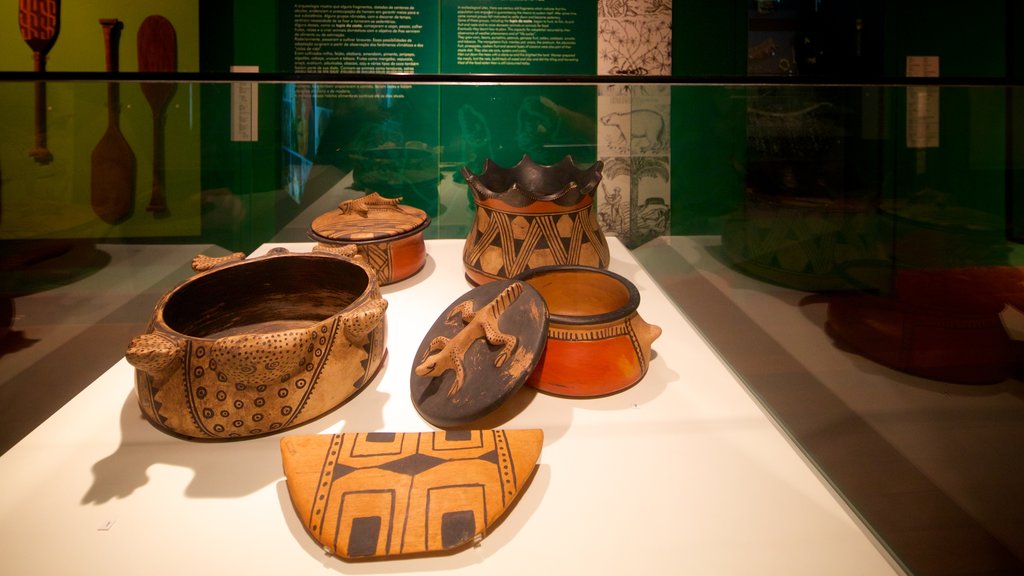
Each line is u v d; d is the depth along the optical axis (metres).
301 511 0.81
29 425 1.06
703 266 1.50
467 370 1.05
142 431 1.03
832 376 1.03
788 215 1.23
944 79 1.04
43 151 1.33
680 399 1.12
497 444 0.90
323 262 1.30
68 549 0.79
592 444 0.99
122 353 1.30
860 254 1.13
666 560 0.77
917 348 0.96
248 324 1.33
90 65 1.71
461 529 0.78
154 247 1.63
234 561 0.77
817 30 1.49
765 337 1.20
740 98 1.31
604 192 1.89
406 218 1.74
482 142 1.87
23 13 1.58
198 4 1.75
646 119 1.68
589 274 1.30
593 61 1.87
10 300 1.34
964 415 0.91
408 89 1.58
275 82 1.31
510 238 1.46
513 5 1.84
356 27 1.84
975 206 1.02
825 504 0.85
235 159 1.74
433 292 1.62
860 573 0.74
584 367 1.09
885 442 0.88
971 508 0.78
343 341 1.05
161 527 0.83
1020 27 1.15
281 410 0.99
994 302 0.95
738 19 1.58
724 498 0.87
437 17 1.86
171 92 1.45
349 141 1.84
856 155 1.12
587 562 0.76
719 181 1.41
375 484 0.83
